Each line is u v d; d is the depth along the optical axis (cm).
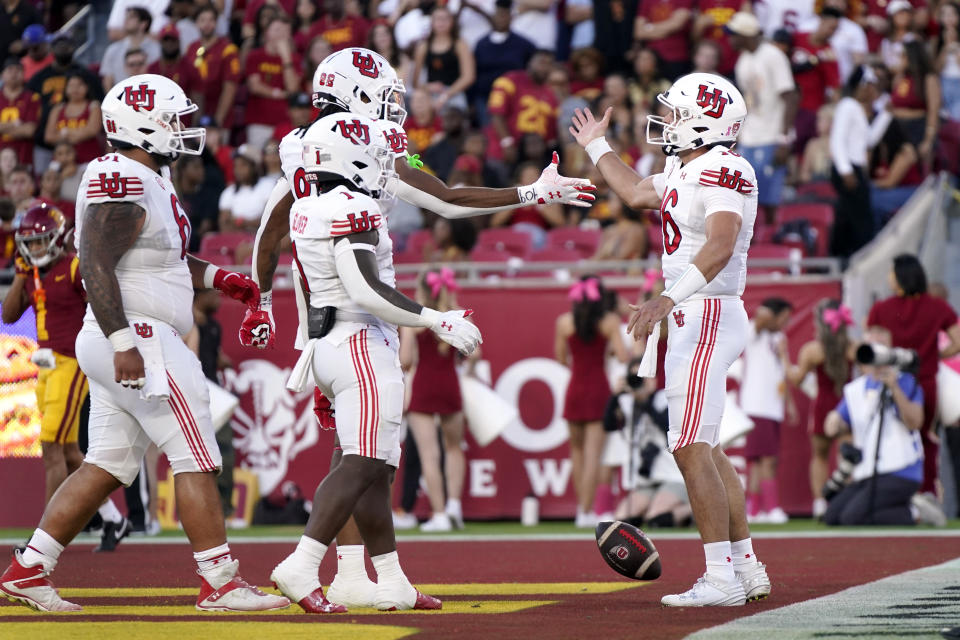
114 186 1752
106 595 2038
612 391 4128
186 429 1791
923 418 3956
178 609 1817
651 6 5475
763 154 4906
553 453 4350
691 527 3828
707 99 1888
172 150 1833
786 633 1483
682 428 1864
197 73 5778
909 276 3994
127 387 1759
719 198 1844
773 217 4931
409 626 1584
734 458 4203
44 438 2947
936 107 5244
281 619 1681
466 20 5712
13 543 3550
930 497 3931
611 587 2175
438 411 4056
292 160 1906
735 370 4125
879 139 5153
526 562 2733
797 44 5419
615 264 4294
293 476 4412
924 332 4006
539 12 5809
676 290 1802
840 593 1966
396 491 4350
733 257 1884
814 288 4288
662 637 1462
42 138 5488
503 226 4984
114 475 1836
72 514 1822
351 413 1755
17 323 4384
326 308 1773
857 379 4128
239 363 4459
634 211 4578
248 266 4478
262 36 5947
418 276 4181
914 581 2159
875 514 3872
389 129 1855
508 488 4356
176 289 1814
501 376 4366
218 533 1800
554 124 5312
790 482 4306
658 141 1956
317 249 1770
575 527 4106
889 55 5725
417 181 1970
